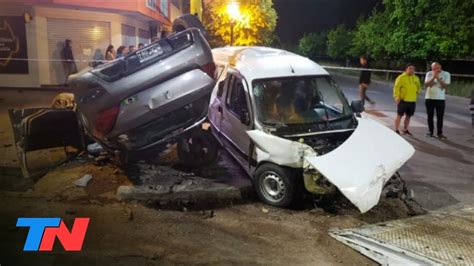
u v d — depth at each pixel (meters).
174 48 6.52
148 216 5.54
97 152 7.47
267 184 5.99
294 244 4.92
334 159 5.45
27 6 15.01
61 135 7.05
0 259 4.43
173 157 7.64
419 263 4.35
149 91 6.02
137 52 6.54
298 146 5.59
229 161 7.44
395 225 5.37
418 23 20.61
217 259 4.54
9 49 15.25
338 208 5.88
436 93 9.98
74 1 14.68
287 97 6.45
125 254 4.59
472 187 6.92
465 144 9.60
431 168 7.85
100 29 16.83
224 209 5.87
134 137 6.32
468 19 18.44
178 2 28.95
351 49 30.19
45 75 15.61
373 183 5.25
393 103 15.66
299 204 6.02
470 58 20.53
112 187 6.30
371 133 5.98
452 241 4.86
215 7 16.92
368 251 4.65
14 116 7.09
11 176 6.70
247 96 6.37
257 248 4.81
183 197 6.04
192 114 6.59
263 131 6.04
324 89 6.75
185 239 4.97
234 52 7.92
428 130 10.91
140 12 16.73
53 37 15.79
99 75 6.13
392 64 25.42
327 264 4.51
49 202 5.82
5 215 5.41
